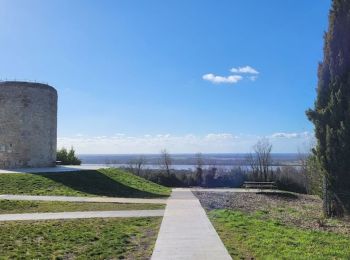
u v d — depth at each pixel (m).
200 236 13.12
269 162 63.06
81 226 15.38
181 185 52.75
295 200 32.97
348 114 22.05
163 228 14.62
